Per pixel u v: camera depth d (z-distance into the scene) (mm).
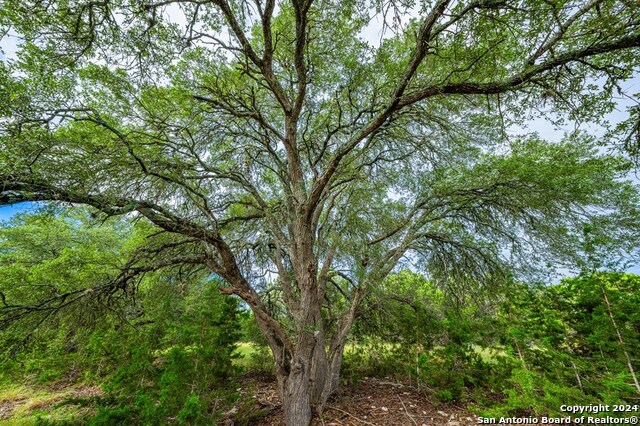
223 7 5332
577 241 5500
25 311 5434
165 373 5441
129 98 5727
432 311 8945
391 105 5039
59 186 4223
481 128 6766
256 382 9094
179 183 5445
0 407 8172
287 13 7070
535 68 4336
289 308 6531
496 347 7270
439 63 6078
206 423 4848
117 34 5102
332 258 7816
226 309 7375
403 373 8547
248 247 8195
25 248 13711
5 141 3758
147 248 6715
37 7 4312
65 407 7715
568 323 5777
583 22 4273
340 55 7387
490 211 6977
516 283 6672
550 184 5398
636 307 4559
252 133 8648
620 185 5363
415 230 7145
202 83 6941
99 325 6695
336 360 7055
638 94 4441
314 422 5664
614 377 4203
